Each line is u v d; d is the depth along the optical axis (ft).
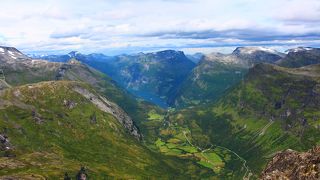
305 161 336.70
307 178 309.63
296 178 322.14
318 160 319.06
